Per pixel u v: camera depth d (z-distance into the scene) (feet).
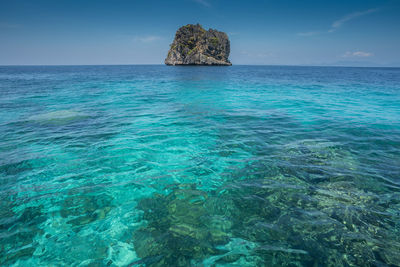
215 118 36.52
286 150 23.13
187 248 10.96
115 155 21.98
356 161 20.34
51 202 14.64
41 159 20.84
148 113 39.91
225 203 14.46
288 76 151.53
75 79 116.88
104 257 10.55
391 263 9.89
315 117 37.40
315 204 14.15
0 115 37.11
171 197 15.28
